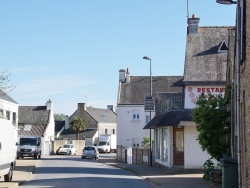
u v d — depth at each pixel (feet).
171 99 103.09
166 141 104.94
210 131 73.05
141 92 205.26
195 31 113.19
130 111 202.69
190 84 100.89
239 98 54.13
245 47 49.39
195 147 95.45
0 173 64.13
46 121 236.84
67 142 245.04
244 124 51.06
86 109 289.53
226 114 73.00
